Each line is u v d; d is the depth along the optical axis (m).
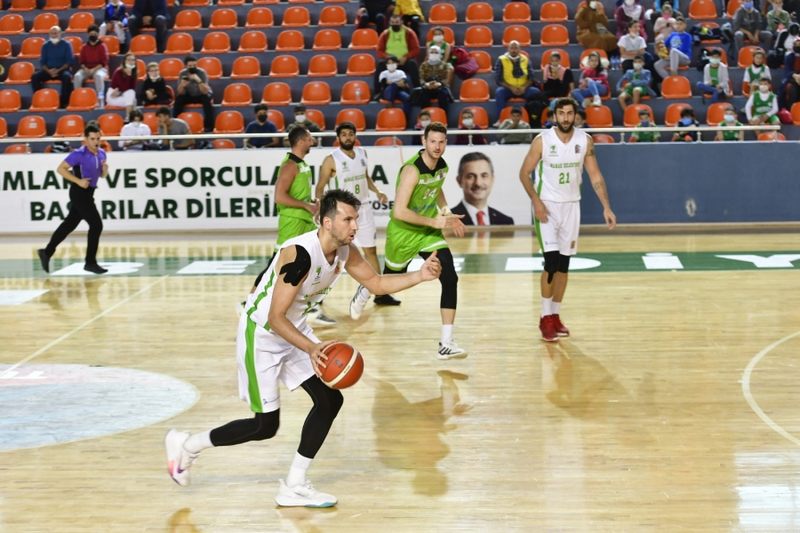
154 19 21.91
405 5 20.97
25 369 9.15
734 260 14.34
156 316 11.34
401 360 9.26
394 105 19.41
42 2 23.19
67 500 5.98
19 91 20.83
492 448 6.79
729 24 20.75
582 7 20.62
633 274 13.42
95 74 20.42
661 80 19.83
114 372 9.00
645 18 21.02
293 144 10.39
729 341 9.75
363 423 7.40
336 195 5.45
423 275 5.82
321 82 20.09
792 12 21.36
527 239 16.61
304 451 5.83
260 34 21.47
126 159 18.05
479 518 5.57
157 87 19.77
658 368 8.81
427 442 6.95
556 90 18.70
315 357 5.41
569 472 6.29
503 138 17.89
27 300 12.39
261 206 18.03
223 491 6.09
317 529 5.48
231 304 11.92
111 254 16.02
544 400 7.92
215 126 19.41
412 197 9.16
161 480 6.30
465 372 8.80
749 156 17.52
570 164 9.58
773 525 5.43
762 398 7.88
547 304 9.87
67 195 18.17
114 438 7.16
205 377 8.79
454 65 20.02
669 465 6.39
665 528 5.40
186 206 18.08
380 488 6.08
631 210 17.75
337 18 22.02
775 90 19.95
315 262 5.46
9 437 7.21
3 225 18.28
